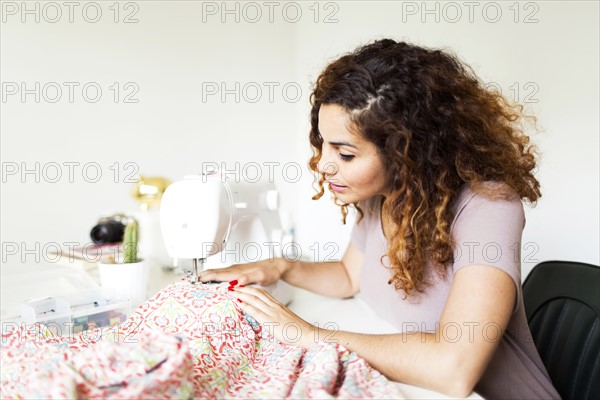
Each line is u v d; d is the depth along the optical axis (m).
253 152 2.19
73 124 1.59
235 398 0.74
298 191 2.43
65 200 1.59
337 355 0.84
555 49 1.69
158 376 0.61
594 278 1.14
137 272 1.23
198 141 1.96
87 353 0.63
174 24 1.83
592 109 1.64
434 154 0.99
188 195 1.12
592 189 1.67
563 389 1.12
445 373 0.85
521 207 0.98
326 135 1.00
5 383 0.69
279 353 0.91
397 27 2.08
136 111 1.75
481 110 1.01
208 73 1.97
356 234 1.43
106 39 1.65
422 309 1.12
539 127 1.73
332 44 2.28
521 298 1.04
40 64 1.51
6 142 1.46
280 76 2.29
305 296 1.48
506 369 1.02
